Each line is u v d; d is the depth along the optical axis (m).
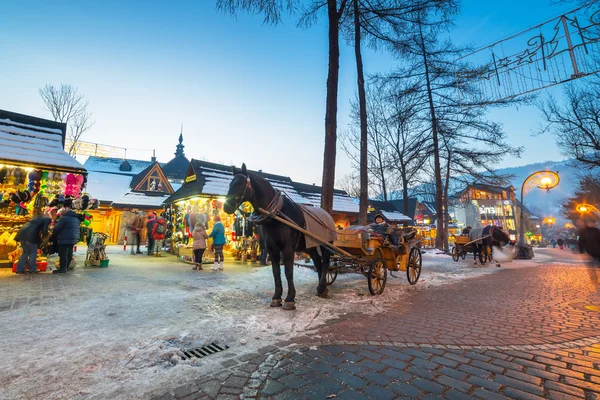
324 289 5.88
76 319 4.02
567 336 3.66
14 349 3.02
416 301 5.69
